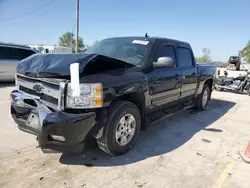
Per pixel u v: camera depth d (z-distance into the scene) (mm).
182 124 4984
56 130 2520
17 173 2719
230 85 10219
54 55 2994
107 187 2549
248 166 3189
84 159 3131
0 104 5973
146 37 4203
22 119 2980
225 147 3814
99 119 2830
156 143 3832
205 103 6430
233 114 6176
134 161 3158
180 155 3424
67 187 2508
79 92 2539
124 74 3105
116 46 4105
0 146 3396
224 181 2791
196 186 2660
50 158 3109
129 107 3186
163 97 4082
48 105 2723
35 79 2854
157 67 3674
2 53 9367
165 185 2648
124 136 3266
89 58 2729
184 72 4707
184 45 4957
